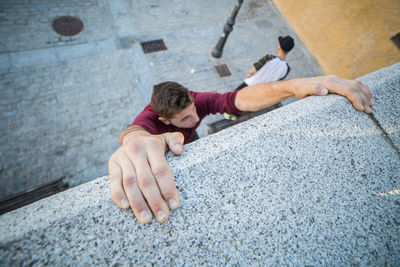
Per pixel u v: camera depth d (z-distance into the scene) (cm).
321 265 60
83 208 55
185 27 588
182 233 56
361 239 66
